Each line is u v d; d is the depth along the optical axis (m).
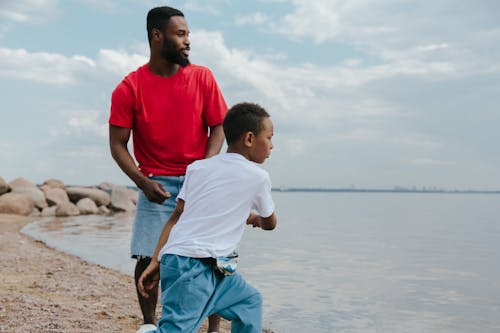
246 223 3.07
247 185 2.77
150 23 3.65
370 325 5.68
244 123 2.82
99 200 25.42
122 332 4.21
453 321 5.97
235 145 2.87
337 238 15.70
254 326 2.84
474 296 7.32
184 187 2.87
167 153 3.72
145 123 3.68
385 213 35.91
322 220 26.33
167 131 3.69
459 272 9.48
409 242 14.97
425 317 6.10
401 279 8.57
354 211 38.88
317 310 6.22
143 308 3.81
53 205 23.67
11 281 6.44
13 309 4.62
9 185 22.42
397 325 5.71
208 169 2.81
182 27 3.62
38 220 18.98
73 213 22.56
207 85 3.80
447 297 7.23
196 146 3.78
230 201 2.74
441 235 17.73
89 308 5.07
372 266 9.94
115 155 3.73
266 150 2.88
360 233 17.97
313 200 82.06
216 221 2.72
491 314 6.30
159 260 2.81
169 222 2.91
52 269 7.56
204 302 2.70
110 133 3.75
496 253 12.55
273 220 2.89
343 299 6.86
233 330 2.88
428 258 11.42
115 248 10.95
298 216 30.42
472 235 17.86
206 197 2.75
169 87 3.68
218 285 2.76
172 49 3.60
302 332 5.30
